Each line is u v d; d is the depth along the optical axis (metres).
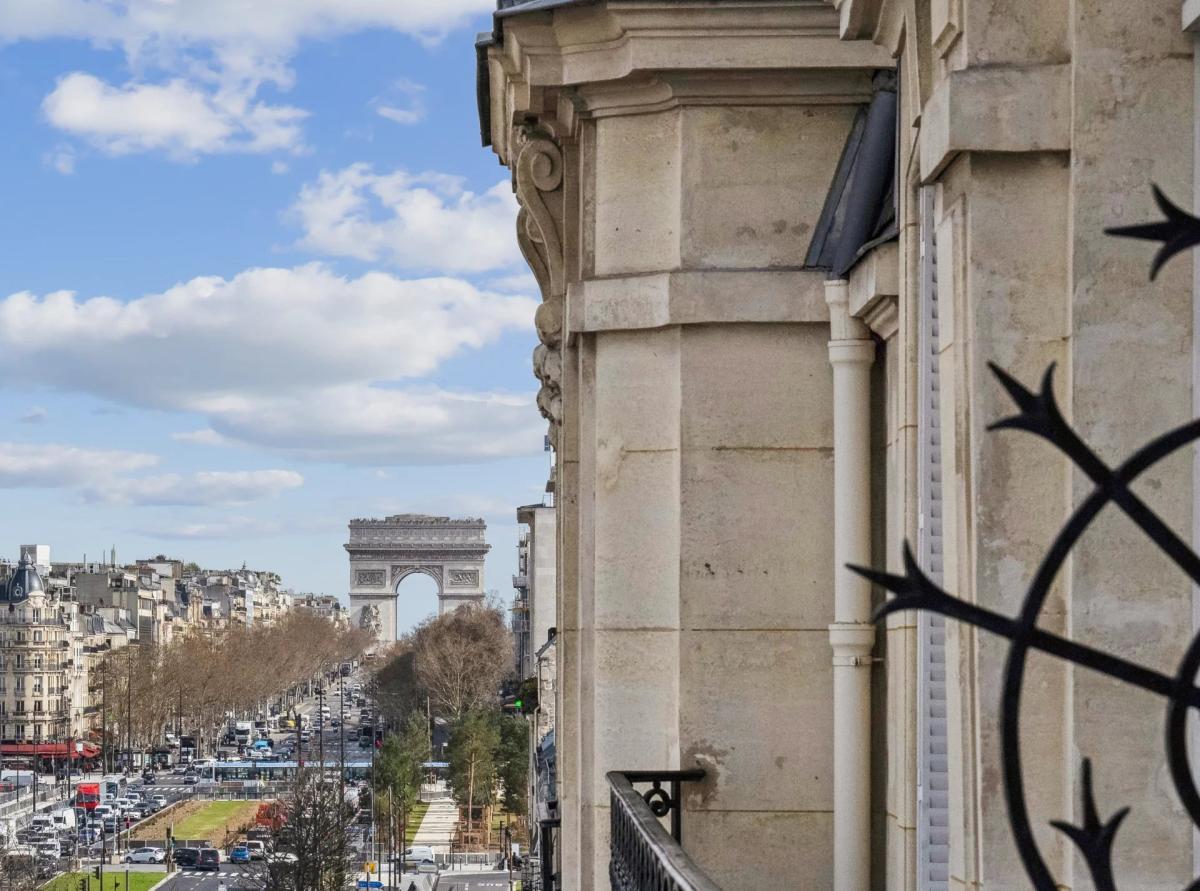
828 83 10.33
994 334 5.88
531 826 39.81
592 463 11.08
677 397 10.50
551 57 10.68
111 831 134.38
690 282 10.37
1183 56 5.74
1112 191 5.73
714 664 10.36
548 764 25.81
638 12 10.23
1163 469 5.62
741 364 10.42
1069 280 5.80
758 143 10.45
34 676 194.75
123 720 197.12
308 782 98.25
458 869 111.94
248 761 180.88
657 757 10.55
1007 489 5.88
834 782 9.96
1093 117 5.75
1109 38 5.76
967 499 5.93
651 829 6.68
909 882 8.43
